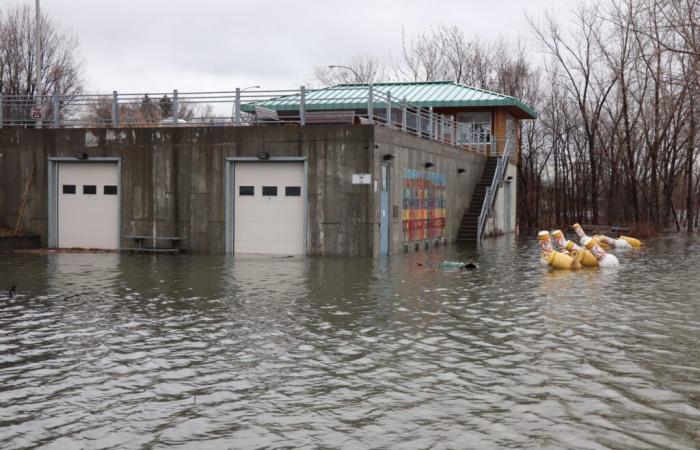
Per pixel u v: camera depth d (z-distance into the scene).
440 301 14.39
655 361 9.47
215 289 15.70
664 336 11.05
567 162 64.06
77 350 9.96
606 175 63.84
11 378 8.59
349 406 7.52
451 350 10.03
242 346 10.21
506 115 41.78
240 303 13.86
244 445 6.45
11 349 10.02
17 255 23.41
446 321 12.21
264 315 12.61
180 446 6.43
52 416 7.24
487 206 36.12
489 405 7.55
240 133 23.77
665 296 15.40
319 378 8.56
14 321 11.97
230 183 24.05
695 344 10.48
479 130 39.16
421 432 6.75
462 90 42.03
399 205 25.73
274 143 23.47
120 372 8.85
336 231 23.11
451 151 32.75
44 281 16.89
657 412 7.35
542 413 7.30
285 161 23.58
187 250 24.45
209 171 24.14
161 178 24.59
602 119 58.28
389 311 13.13
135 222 24.88
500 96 40.28
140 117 26.50
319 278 17.77
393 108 30.45
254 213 23.98
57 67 56.41
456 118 41.31
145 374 8.76
